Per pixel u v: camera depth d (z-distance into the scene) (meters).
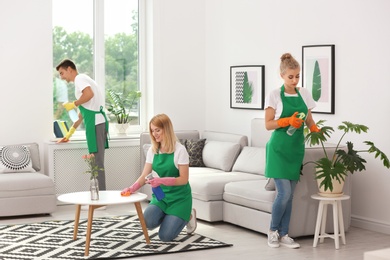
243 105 8.80
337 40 7.29
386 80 6.75
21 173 8.02
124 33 9.38
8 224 7.26
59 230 6.89
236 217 6.96
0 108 8.48
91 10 9.16
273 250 6.12
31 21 8.58
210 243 6.32
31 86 8.61
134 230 6.85
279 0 8.12
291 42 7.96
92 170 6.07
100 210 8.09
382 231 6.89
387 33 6.71
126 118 9.21
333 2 7.33
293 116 5.97
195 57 9.52
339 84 7.29
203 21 9.52
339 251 6.10
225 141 8.55
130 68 9.45
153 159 6.30
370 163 6.98
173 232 6.21
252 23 8.62
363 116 7.03
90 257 5.82
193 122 9.55
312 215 6.52
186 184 6.27
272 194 6.43
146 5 9.41
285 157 6.10
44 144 8.60
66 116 8.99
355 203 7.21
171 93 9.44
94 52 9.20
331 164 6.15
